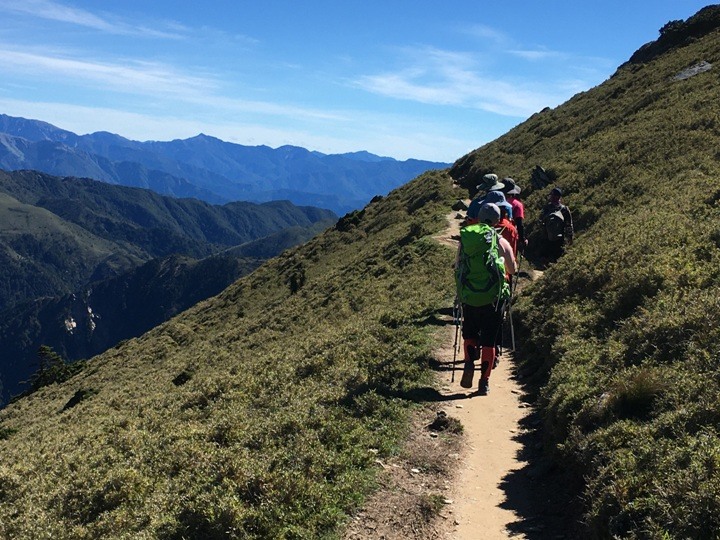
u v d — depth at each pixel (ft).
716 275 31.42
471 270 29.78
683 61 157.17
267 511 21.27
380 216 190.08
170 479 29.48
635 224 53.52
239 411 40.01
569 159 117.39
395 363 38.09
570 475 22.22
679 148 89.81
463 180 178.50
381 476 23.61
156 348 156.15
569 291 45.65
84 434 56.54
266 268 204.33
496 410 31.19
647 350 27.43
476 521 20.38
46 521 30.12
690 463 16.92
